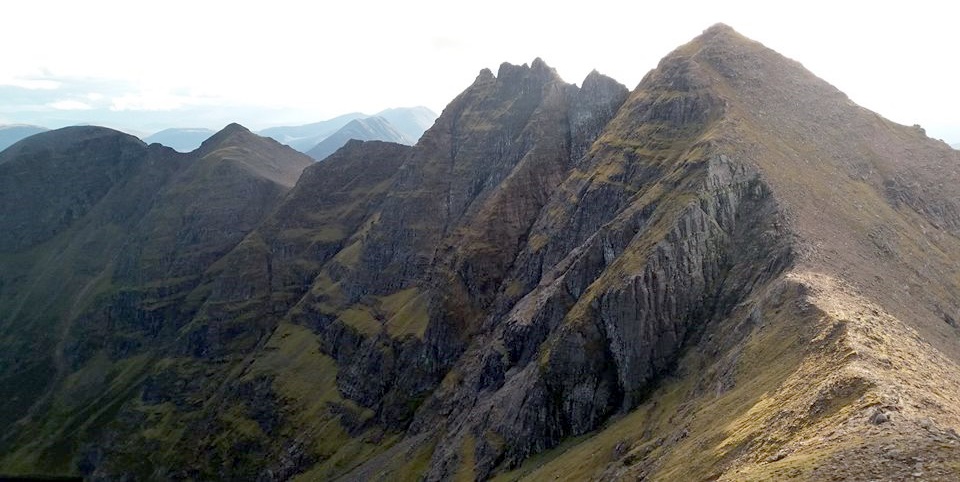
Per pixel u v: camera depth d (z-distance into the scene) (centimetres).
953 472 5147
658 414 13412
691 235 15912
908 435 5922
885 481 5366
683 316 15412
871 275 13825
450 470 19312
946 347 11556
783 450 6994
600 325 16875
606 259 19138
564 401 17088
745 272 14925
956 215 19175
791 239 14312
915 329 11494
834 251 14238
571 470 13988
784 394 8738
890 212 17700
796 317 11094
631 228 18512
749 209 16325
